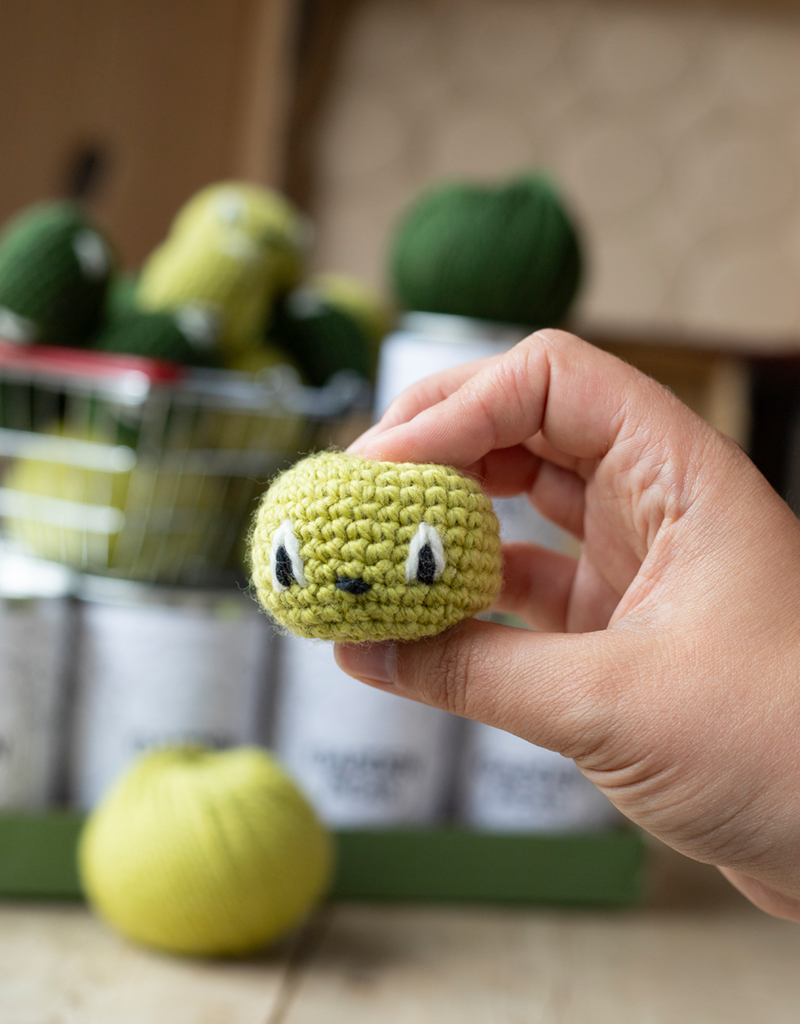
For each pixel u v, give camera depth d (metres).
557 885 0.55
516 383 0.39
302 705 0.55
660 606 0.37
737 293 0.95
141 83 0.86
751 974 0.51
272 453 0.59
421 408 0.42
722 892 0.58
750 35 0.94
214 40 0.87
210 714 0.55
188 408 0.56
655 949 0.52
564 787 0.56
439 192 0.59
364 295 0.67
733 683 0.36
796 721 0.36
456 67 0.94
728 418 0.89
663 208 0.95
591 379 0.39
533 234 0.56
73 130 0.85
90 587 0.55
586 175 0.95
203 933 0.48
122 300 0.60
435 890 0.55
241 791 0.48
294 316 0.62
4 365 0.54
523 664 0.37
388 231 0.93
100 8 0.86
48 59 0.85
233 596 0.56
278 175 0.87
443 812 0.57
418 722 0.55
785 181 0.95
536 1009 0.48
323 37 0.92
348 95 0.93
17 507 0.57
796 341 0.94
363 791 0.55
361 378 0.62
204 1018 0.46
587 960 0.51
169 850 0.47
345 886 0.54
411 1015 0.47
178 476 0.56
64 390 0.56
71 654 0.55
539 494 0.45
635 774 0.36
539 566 0.45
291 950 0.50
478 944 0.52
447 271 0.57
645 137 0.95
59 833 0.53
